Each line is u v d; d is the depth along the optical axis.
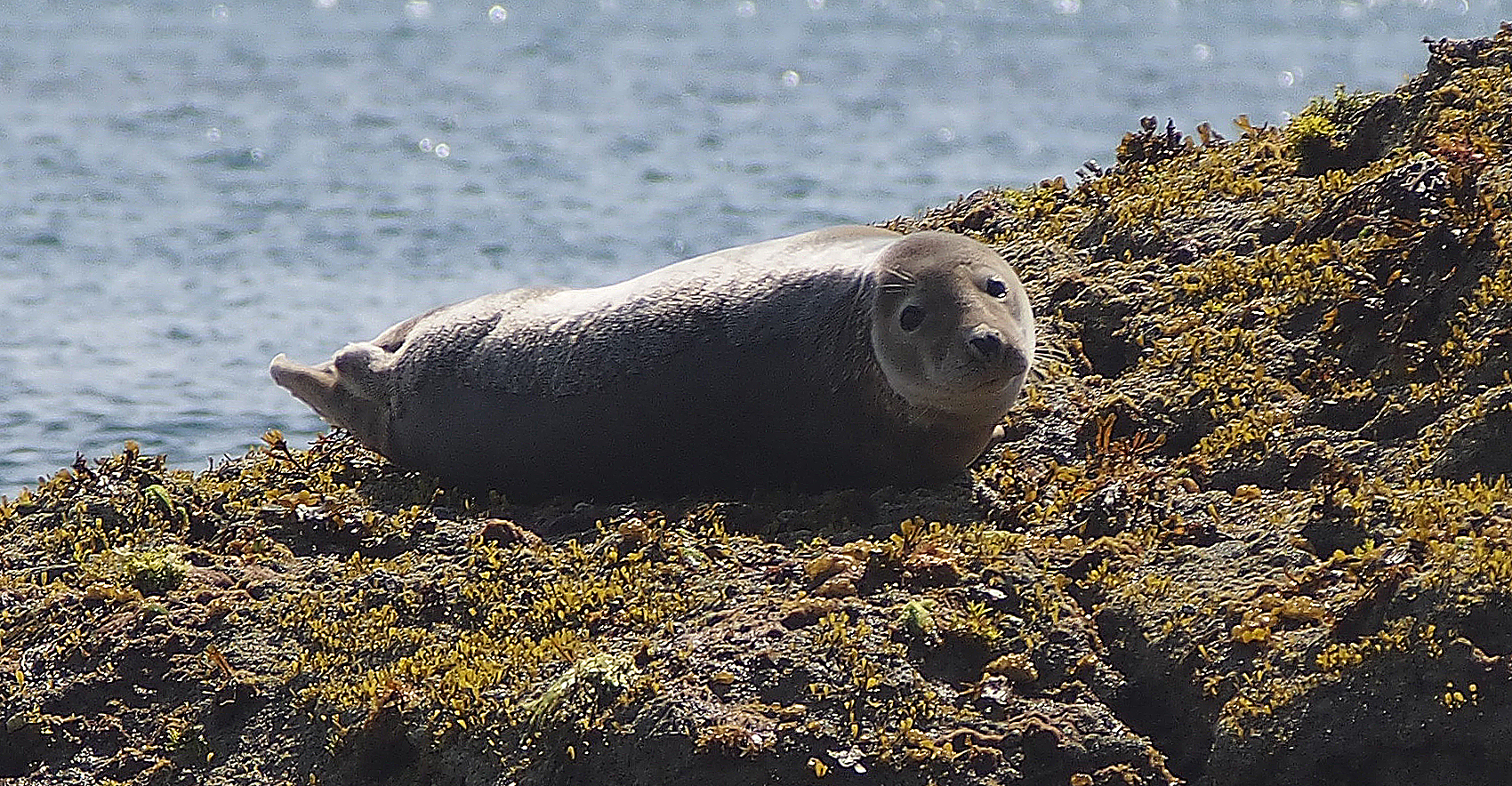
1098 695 27.75
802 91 174.50
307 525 33.69
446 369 36.78
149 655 30.36
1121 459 33.59
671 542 31.61
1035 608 28.70
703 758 26.33
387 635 29.83
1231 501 31.34
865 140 133.25
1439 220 35.09
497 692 28.08
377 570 31.55
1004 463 34.34
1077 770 26.50
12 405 55.66
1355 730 25.89
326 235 91.19
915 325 32.72
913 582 29.16
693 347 34.62
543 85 182.00
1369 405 33.12
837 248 35.62
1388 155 40.12
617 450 35.12
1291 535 29.44
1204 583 28.80
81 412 54.94
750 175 114.56
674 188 108.94
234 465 38.78
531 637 29.48
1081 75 183.75
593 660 27.75
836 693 26.92
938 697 27.09
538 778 27.05
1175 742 27.31
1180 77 179.50
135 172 116.06
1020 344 32.53
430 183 112.50
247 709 29.42
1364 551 28.41
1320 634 26.92
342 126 145.88
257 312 70.88
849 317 33.81
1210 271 37.69
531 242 88.75
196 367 60.88
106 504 34.97
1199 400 34.47
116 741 29.62
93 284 77.12
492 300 37.47
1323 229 37.53
